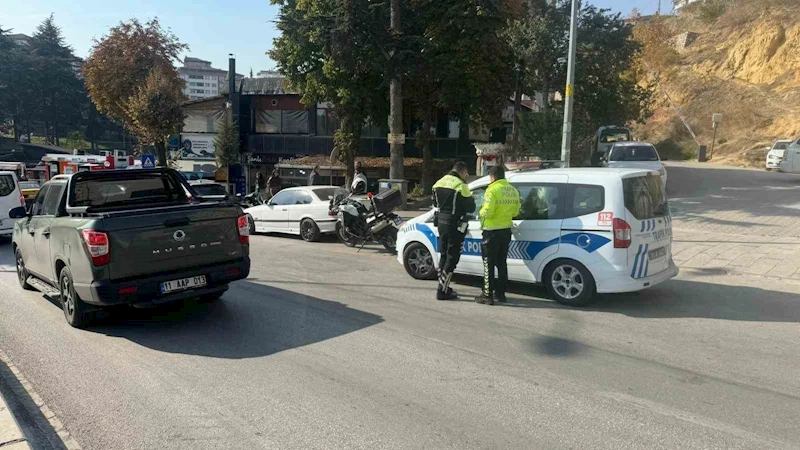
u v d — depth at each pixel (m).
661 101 48.91
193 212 6.78
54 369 5.43
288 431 4.09
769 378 5.01
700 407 4.42
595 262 7.17
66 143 73.25
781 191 19.58
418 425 4.16
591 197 7.28
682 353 5.65
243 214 7.21
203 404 4.57
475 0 19.17
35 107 70.00
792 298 7.82
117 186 8.19
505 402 4.53
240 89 32.72
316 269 10.28
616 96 25.75
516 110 24.78
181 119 30.30
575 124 24.75
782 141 27.84
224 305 7.68
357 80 21.03
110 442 4.01
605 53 24.25
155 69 31.48
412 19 19.73
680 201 17.77
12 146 62.16
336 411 4.40
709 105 44.25
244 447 3.88
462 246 8.12
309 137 31.31
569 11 23.61
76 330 6.72
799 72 40.84
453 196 7.64
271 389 4.84
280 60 22.84
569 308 7.37
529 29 23.38
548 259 7.54
